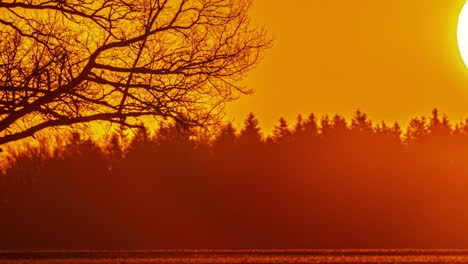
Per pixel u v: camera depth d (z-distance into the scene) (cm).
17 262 8950
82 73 7062
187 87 7519
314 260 9181
